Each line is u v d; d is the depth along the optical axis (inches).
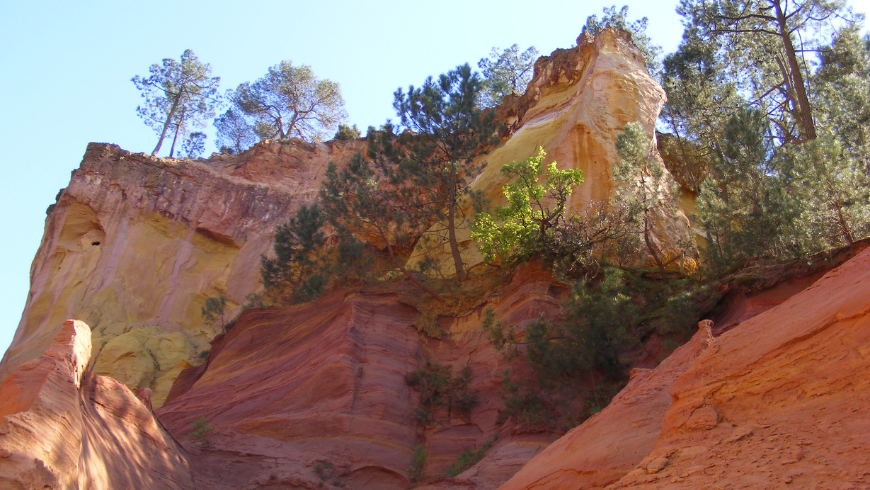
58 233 2126.0
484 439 873.5
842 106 1128.2
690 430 309.0
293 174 2305.6
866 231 816.9
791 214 855.7
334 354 970.7
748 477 249.8
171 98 2696.9
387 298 1105.4
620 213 1088.8
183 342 1881.2
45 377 500.7
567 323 863.1
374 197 1251.2
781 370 297.1
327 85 2800.2
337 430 868.6
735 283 820.0
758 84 1617.9
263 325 1192.8
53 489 420.8
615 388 806.5
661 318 864.3
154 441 657.6
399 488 816.9
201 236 2159.2
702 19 1508.4
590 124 1341.0
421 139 1307.8
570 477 406.3
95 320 1910.7
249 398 991.6
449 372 985.5
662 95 1444.4
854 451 234.5
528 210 1122.0
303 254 1520.7
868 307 277.0
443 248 1382.9
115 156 2240.4
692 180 1473.9
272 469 778.2
